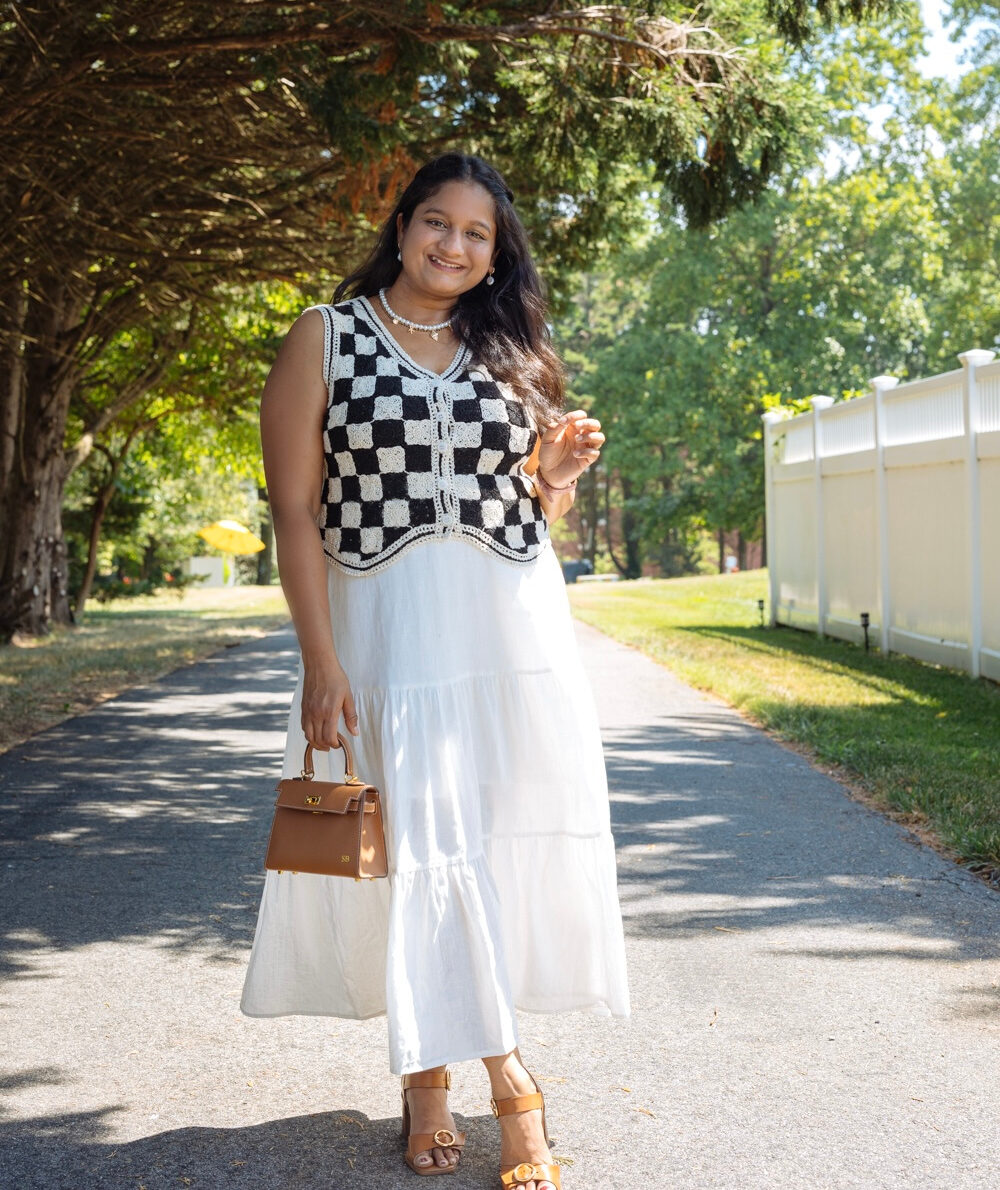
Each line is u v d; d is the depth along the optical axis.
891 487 12.55
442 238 2.72
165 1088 3.15
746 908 4.60
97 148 9.10
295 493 2.68
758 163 8.70
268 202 11.20
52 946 4.29
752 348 38.66
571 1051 3.36
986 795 6.03
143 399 21.92
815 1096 3.05
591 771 2.79
